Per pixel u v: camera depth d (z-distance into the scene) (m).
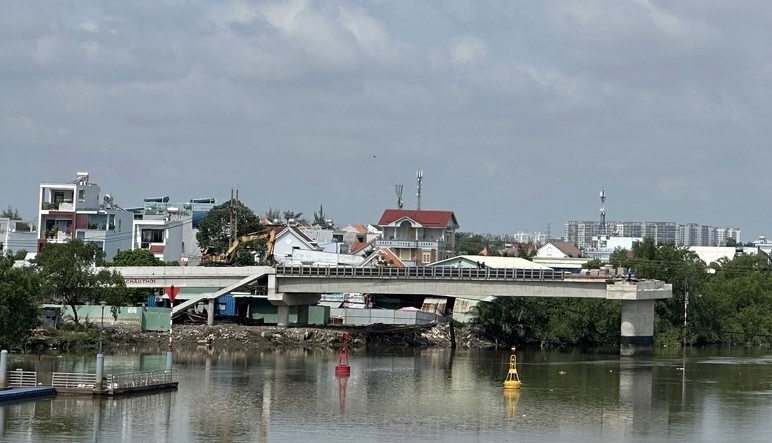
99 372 85.75
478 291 142.88
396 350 139.25
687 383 107.19
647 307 142.25
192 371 106.56
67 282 131.38
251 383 98.88
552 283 141.12
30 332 109.75
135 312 135.62
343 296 172.75
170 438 72.31
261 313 152.25
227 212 198.00
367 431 76.81
